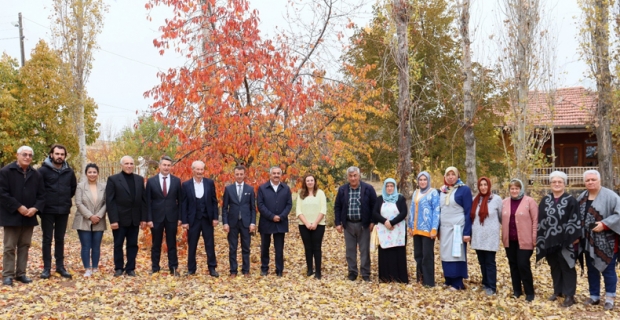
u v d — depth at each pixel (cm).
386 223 812
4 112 2138
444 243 786
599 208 666
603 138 1582
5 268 718
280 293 734
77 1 2077
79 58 2105
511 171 1386
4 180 704
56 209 764
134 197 808
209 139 999
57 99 2227
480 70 1569
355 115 1098
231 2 994
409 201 1173
